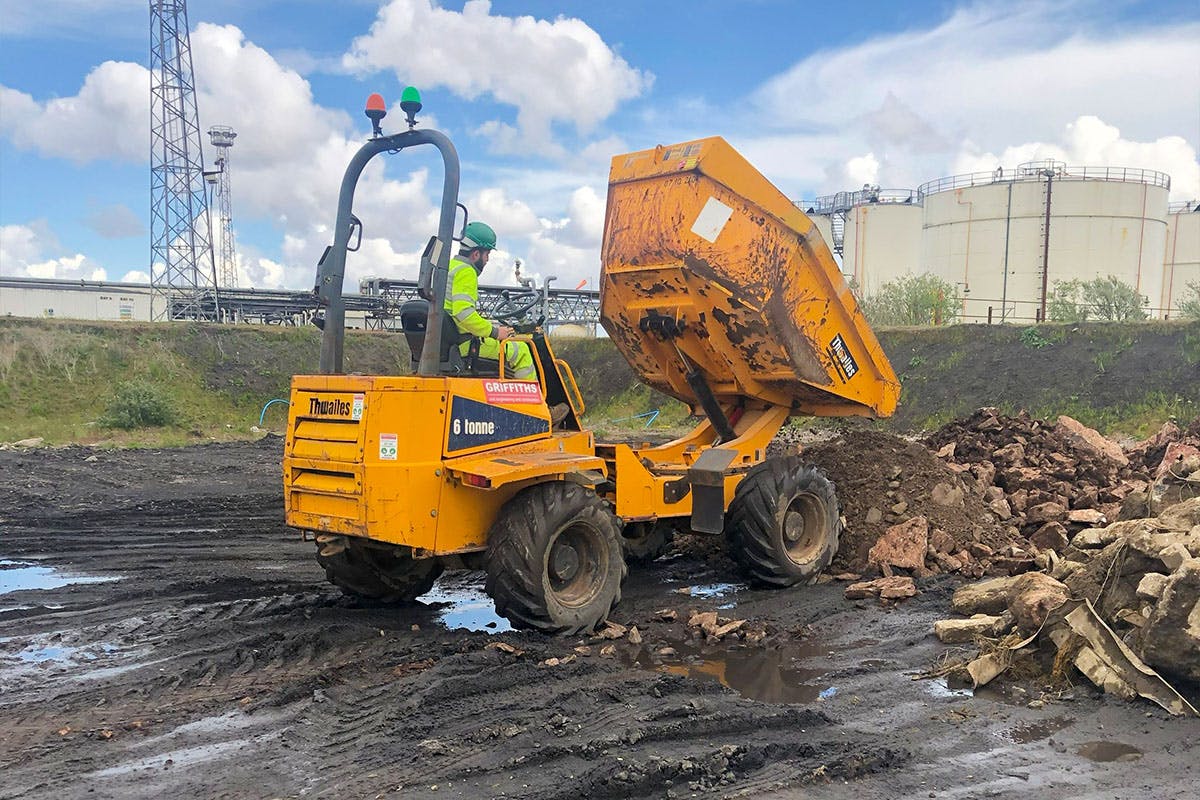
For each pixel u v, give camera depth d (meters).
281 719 4.60
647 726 4.39
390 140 6.21
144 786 3.85
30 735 4.42
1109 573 5.19
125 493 13.39
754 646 5.95
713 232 7.04
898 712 4.73
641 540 8.40
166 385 27.44
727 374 7.84
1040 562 7.14
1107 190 35.22
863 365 8.09
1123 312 30.19
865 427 22.66
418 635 6.09
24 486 13.43
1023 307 36.12
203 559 9.05
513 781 3.84
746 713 4.57
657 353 8.07
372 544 6.34
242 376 29.47
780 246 7.22
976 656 5.48
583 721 4.49
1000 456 9.70
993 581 6.70
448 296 6.14
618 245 7.51
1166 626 4.70
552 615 5.95
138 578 8.17
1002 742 4.32
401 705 4.73
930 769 4.03
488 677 5.08
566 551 6.21
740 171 7.09
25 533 10.34
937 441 10.70
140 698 4.94
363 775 3.92
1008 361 23.23
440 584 7.89
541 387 6.72
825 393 7.82
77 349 27.23
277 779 3.90
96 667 5.53
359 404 5.60
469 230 6.50
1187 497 6.92
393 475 5.56
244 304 39.56
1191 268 41.59
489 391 6.08
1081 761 4.10
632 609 6.90
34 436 21.77
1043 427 10.54
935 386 23.59
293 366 30.83
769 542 7.32
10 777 3.94
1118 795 3.75
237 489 14.03
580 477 6.16
